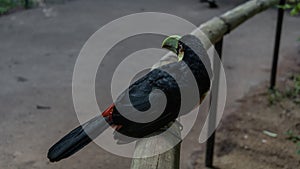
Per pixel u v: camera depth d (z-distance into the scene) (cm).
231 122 520
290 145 476
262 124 518
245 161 446
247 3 511
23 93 579
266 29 916
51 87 597
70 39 806
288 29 915
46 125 498
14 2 1022
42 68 667
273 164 442
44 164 428
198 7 1058
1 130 485
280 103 572
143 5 1066
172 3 1095
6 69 660
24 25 889
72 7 1033
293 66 706
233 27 444
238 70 683
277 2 564
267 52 773
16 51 741
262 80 647
